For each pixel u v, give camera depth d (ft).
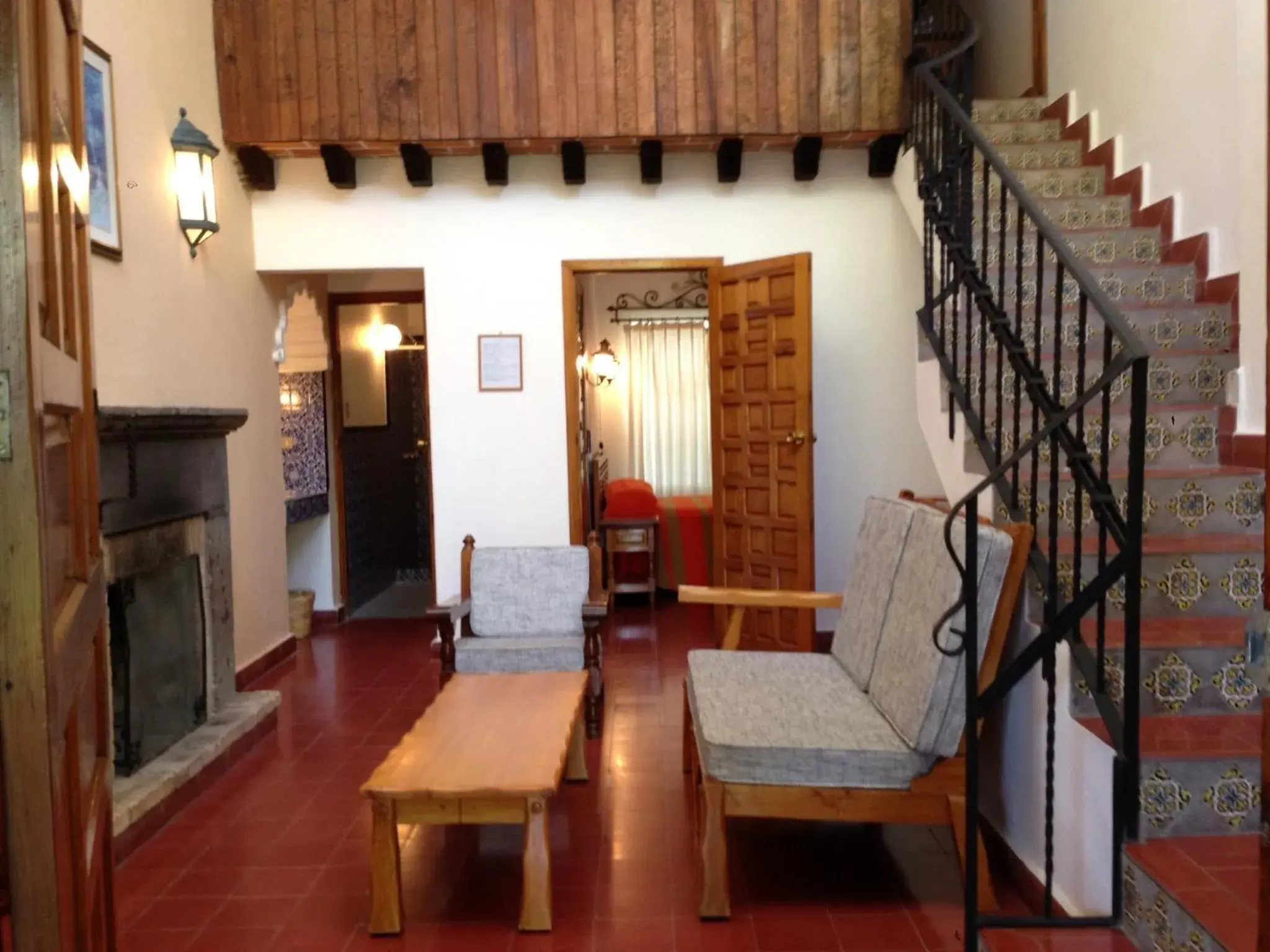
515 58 15.31
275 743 12.79
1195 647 7.44
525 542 17.37
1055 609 7.25
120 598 10.19
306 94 15.28
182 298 13.67
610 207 16.97
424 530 26.30
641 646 17.72
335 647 18.38
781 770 8.03
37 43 4.11
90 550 5.33
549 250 17.02
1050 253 12.76
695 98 15.37
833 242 16.94
